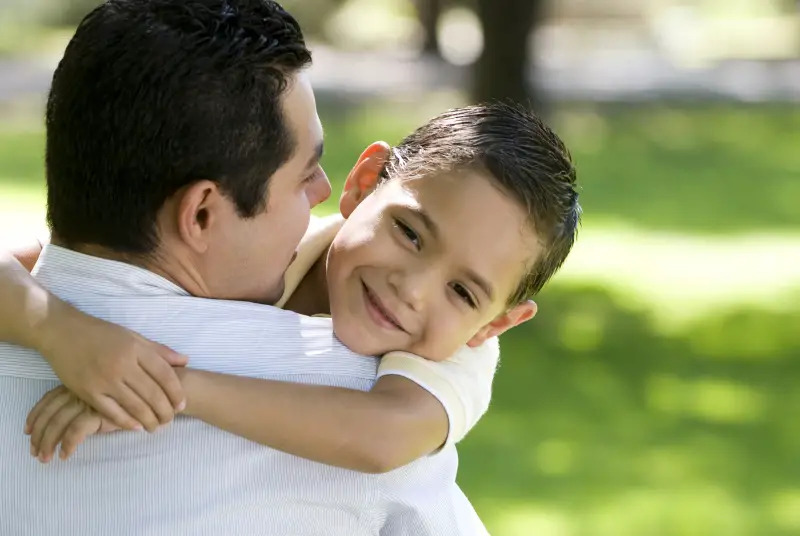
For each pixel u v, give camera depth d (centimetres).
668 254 1312
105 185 204
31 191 1525
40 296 208
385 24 4419
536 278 248
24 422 208
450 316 235
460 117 248
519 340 980
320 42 3934
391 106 2431
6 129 2022
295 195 215
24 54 3269
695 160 1984
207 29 199
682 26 4419
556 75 3044
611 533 619
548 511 646
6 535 208
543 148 245
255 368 215
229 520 208
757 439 777
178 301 212
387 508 221
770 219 1529
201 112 199
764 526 638
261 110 204
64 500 206
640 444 761
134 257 211
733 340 1008
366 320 232
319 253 261
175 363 204
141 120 199
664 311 1088
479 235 234
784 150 2109
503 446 748
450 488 235
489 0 1520
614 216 1508
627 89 2803
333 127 2166
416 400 225
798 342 1004
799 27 4191
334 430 211
